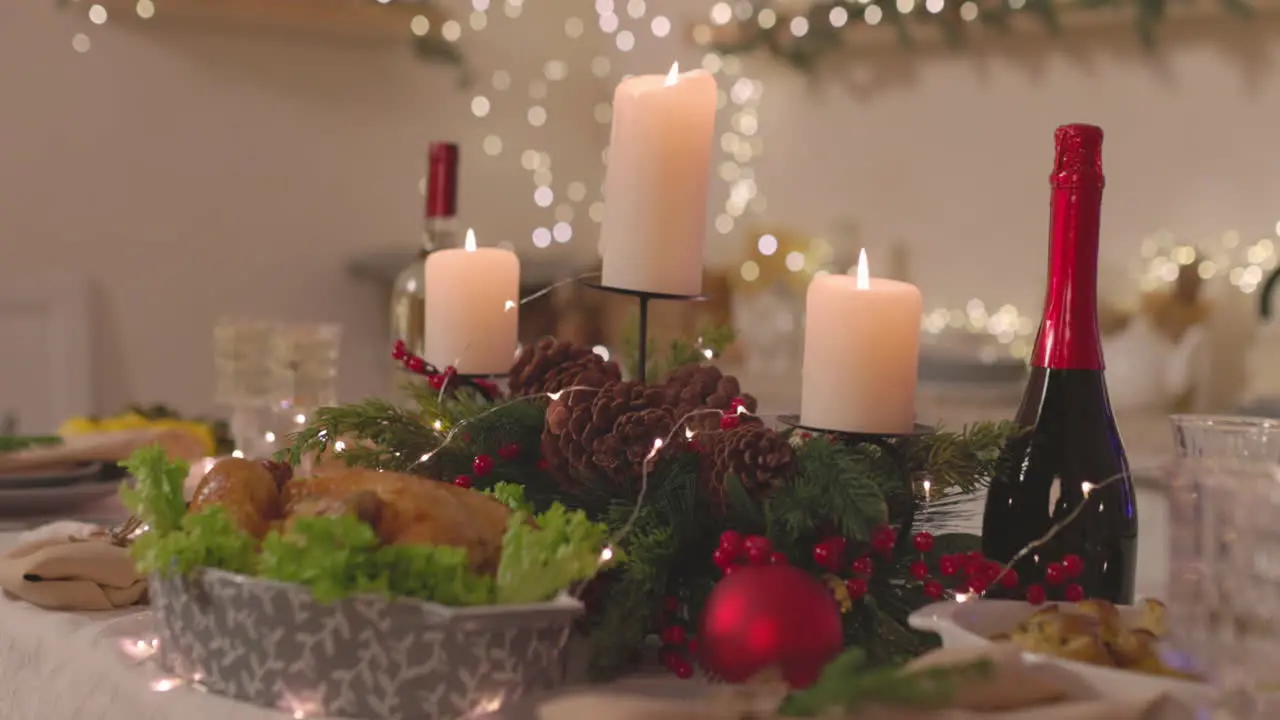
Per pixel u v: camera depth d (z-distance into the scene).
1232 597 0.44
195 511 0.54
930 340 2.45
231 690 0.52
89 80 2.44
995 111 2.49
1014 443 0.68
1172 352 1.84
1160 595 0.76
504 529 0.54
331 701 0.49
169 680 0.54
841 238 2.73
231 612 0.50
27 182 2.40
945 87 2.57
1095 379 0.68
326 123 2.69
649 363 0.88
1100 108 2.34
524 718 0.49
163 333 2.53
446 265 0.81
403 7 2.67
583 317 2.53
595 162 3.10
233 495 0.54
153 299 2.52
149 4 2.46
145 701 0.53
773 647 0.52
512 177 2.97
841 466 0.59
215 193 2.57
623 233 0.71
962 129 2.55
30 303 2.39
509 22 2.94
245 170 2.60
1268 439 0.54
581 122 3.07
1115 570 0.66
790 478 0.59
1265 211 2.12
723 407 0.68
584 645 0.60
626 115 0.70
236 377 1.11
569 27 3.04
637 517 0.61
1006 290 2.48
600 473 0.63
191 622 0.53
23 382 2.40
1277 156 2.11
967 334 2.44
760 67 2.92
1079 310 0.68
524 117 2.98
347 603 0.48
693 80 0.70
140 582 0.69
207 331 2.57
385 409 0.71
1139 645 0.49
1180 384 1.83
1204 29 2.19
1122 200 2.32
